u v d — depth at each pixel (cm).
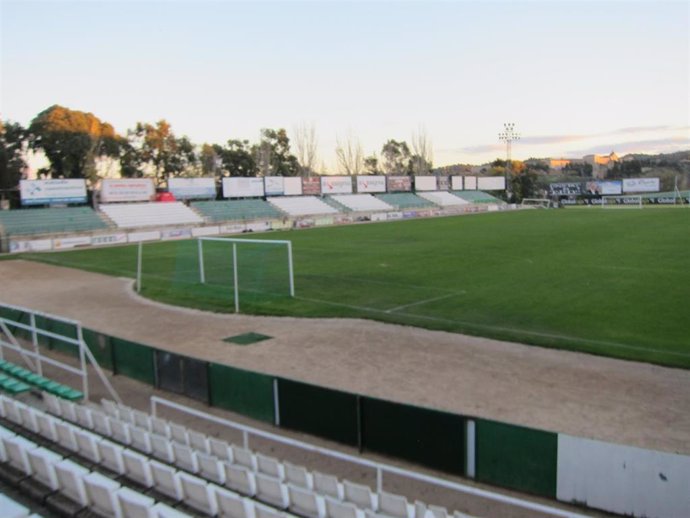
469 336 1566
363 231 5200
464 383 1197
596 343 1472
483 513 732
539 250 3412
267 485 639
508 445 793
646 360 1330
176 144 8531
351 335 1611
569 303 1955
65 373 1344
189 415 1087
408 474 686
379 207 7669
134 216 5425
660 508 706
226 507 576
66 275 2897
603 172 14738
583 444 741
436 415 845
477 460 818
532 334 1571
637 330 1597
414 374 1262
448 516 613
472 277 2522
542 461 771
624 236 4081
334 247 3847
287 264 3052
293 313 1908
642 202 8900
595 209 7769
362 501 634
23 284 2650
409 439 875
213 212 6081
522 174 10669
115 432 840
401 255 3347
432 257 3219
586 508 746
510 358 1364
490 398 1109
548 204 9250
